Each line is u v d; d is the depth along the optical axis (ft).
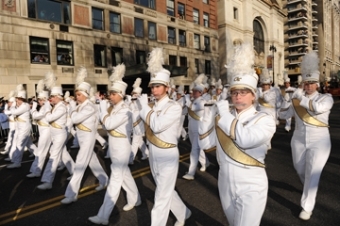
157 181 10.48
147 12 80.07
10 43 52.08
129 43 74.38
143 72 61.52
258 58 144.15
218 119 7.86
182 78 92.94
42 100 22.81
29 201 15.06
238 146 7.34
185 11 95.45
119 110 12.59
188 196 14.94
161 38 85.15
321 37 268.41
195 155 18.02
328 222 11.57
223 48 116.26
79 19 62.80
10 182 18.62
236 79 7.48
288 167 19.69
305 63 13.11
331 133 32.37
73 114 14.74
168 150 10.36
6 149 29.14
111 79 13.37
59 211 13.60
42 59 57.00
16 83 52.80
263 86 25.64
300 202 13.44
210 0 107.96
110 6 69.51
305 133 12.70
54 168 17.01
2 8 50.98
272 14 154.51
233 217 7.70
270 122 7.19
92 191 16.16
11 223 12.51
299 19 230.48
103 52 68.74
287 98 27.55
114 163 12.56
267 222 11.77
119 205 14.01
